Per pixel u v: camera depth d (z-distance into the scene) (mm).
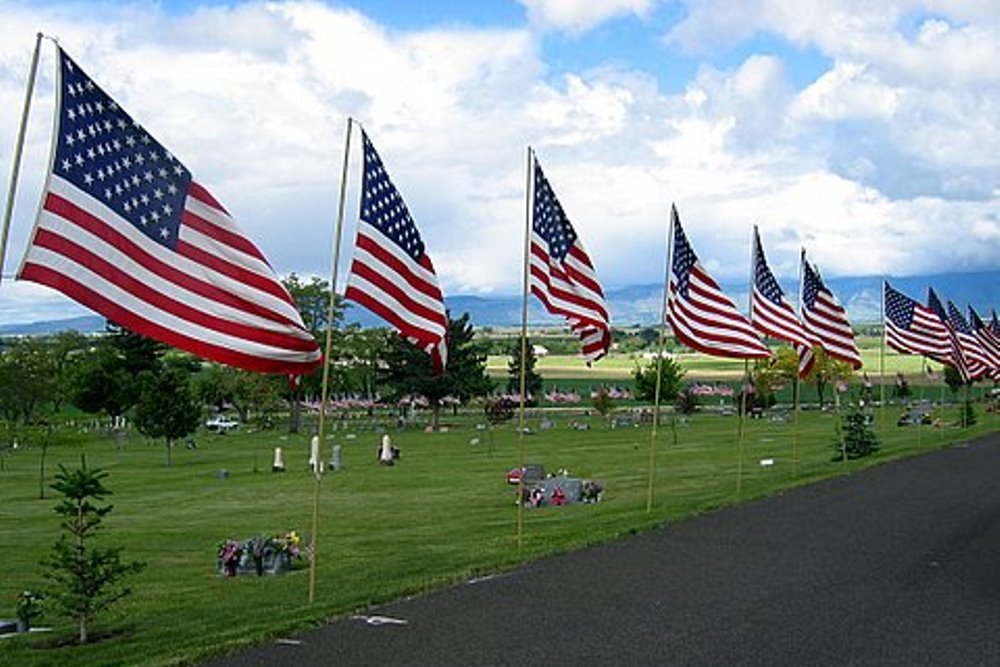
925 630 10086
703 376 137500
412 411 89812
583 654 9180
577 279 17078
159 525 24703
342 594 12414
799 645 9516
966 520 17578
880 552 14406
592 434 60875
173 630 10984
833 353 27797
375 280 12375
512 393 104625
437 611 10797
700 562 13625
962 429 49531
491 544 16688
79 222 9047
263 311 10164
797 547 14812
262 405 77062
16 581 17109
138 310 9383
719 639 9695
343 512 26234
